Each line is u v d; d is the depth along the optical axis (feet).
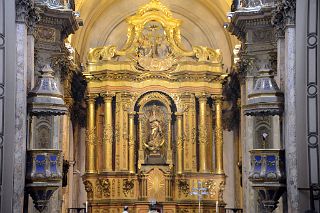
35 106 55.47
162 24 96.73
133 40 96.53
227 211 97.76
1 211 50.42
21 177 52.37
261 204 65.26
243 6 73.61
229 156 99.09
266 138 65.87
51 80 57.16
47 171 54.60
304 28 52.90
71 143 93.81
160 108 96.37
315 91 52.31
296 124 52.75
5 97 51.37
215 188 93.35
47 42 71.56
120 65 94.43
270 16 70.79
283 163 55.52
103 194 92.58
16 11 53.42
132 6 103.04
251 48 73.36
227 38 100.83
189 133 94.73
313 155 51.88
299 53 52.95
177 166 94.32
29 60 57.00
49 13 70.08
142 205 91.20
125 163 93.50
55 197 68.54
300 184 51.93
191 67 94.94
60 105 56.18
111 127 94.22
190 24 103.55
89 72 94.79
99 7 99.40
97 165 93.91
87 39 101.40
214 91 95.76
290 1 54.90
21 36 53.36
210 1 98.73
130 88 95.09
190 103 95.20
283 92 56.80
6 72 51.55
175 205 91.81
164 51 96.84
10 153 51.16
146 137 95.45
